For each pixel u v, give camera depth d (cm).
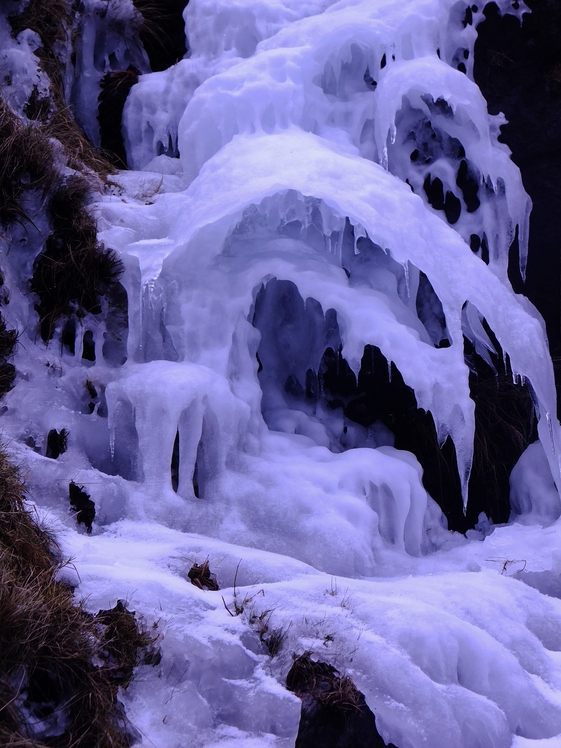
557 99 620
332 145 558
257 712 311
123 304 529
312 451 517
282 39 598
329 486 483
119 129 680
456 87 570
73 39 671
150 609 335
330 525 457
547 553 477
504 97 622
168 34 722
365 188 500
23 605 302
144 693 308
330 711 316
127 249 510
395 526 502
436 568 470
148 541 420
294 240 549
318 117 585
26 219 518
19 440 458
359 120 594
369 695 323
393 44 581
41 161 525
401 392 586
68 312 516
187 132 580
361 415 590
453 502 590
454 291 509
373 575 452
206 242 520
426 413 584
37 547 356
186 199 544
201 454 483
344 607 361
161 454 460
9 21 633
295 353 587
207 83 575
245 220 546
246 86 552
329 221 532
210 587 381
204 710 309
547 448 539
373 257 572
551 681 369
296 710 310
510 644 378
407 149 611
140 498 452
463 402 493
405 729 317
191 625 334
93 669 303
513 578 453
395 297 560
